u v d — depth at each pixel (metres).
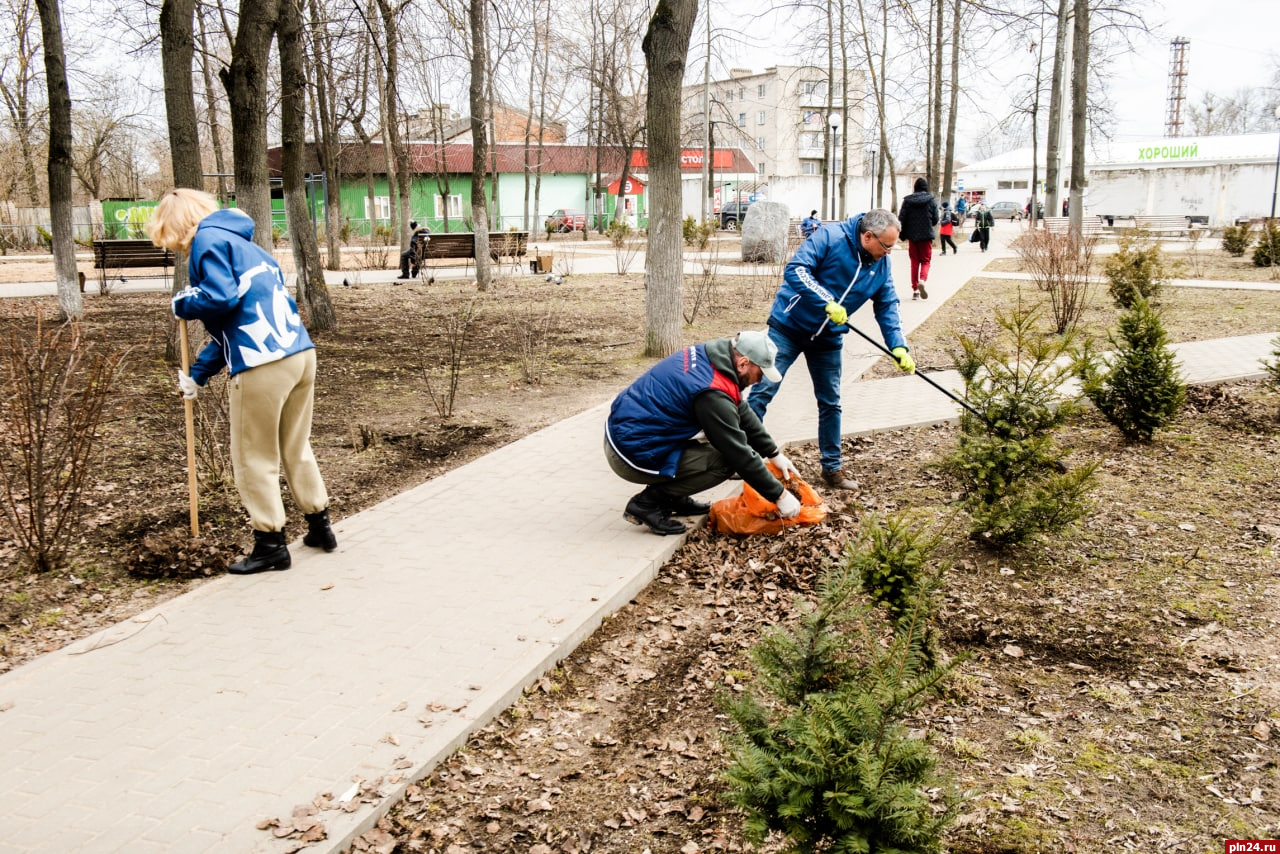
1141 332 6.66
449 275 22.73
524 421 7.96
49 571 4.86
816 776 2.34
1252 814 2.91
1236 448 6.68
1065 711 3.55
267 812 2.92
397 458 6.93
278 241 38.03
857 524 5.32
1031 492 4.90
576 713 3.65
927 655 3.54
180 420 7.71
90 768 3.14
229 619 4.24
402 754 3.21
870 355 10.69
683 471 5.15
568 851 2.86
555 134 53.78
